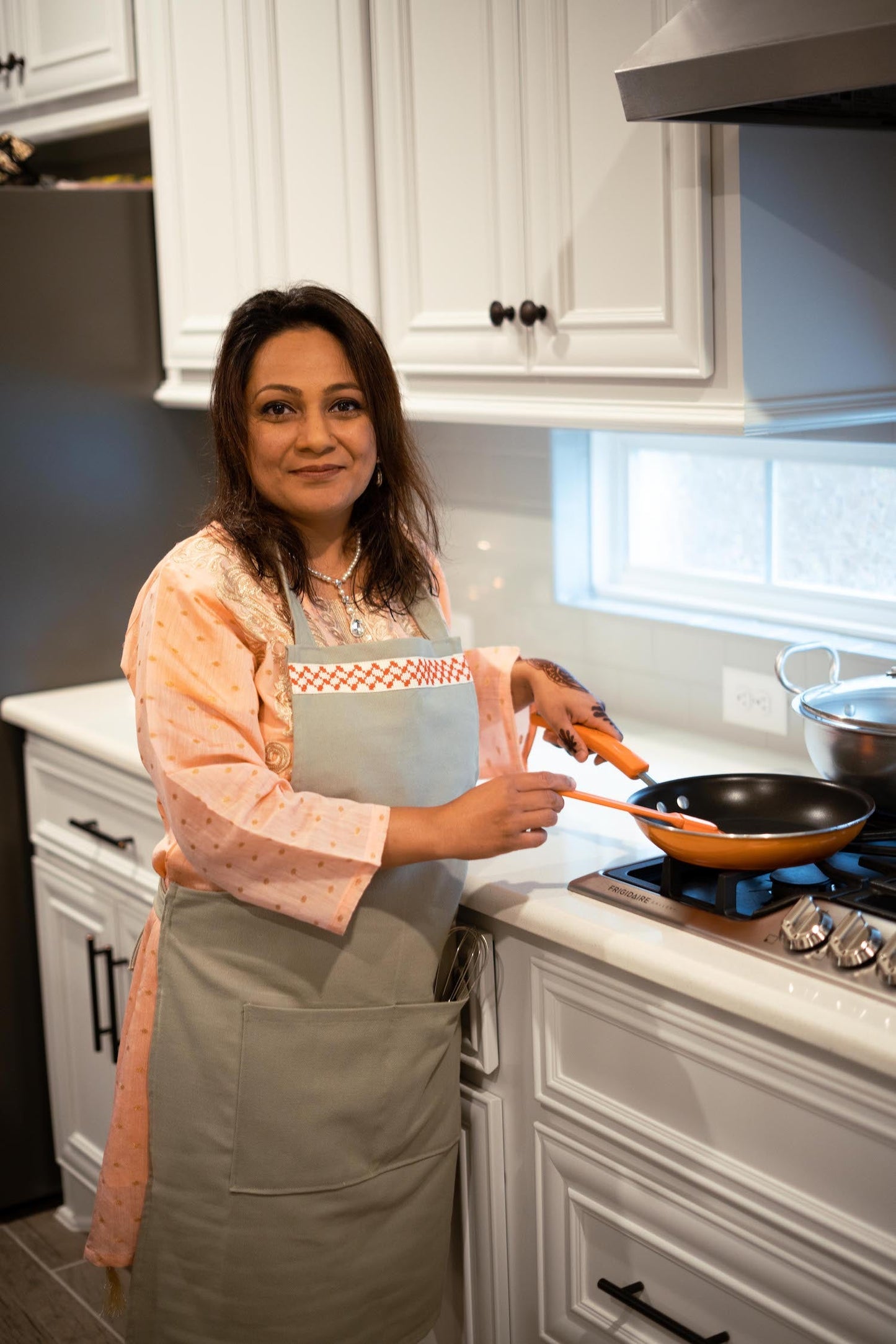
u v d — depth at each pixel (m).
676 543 2.36
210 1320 1.58
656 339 1.69
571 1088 1.57
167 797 1.37
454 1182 1.66
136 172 3.10
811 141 1.63
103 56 2.50
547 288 1.82
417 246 2.02
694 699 2.23
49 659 2.63
